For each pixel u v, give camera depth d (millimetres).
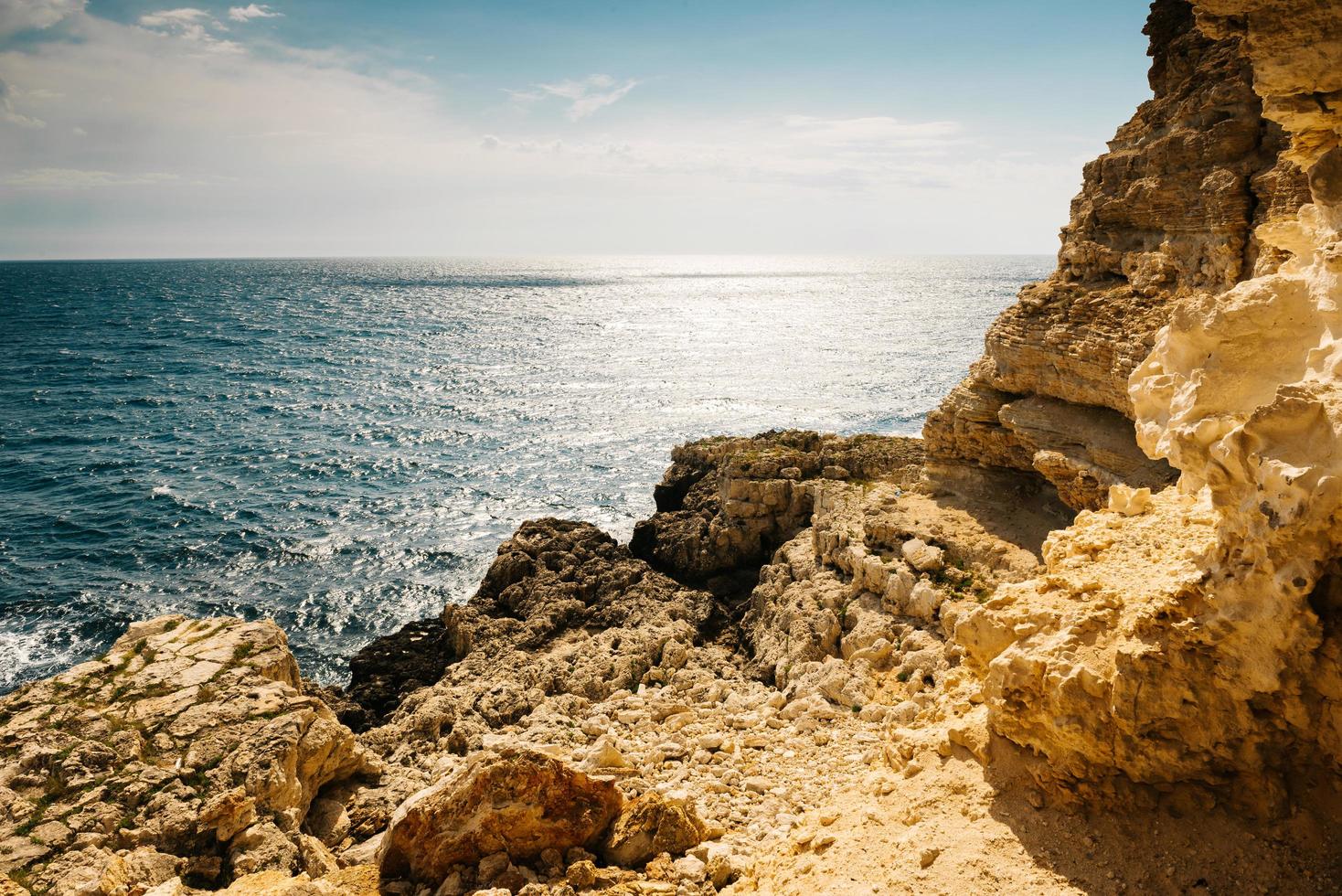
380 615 34281
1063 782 8547
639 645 21922
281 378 84812
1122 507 11023
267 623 15766
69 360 93938
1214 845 7812
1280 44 7758
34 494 48688
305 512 45719
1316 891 7316
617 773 13852
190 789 11781
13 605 34750
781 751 15844
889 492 25719
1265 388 8406
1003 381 22500
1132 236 20672
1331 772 7742
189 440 60688
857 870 8789
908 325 132250
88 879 10227
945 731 10164
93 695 13531
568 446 58312
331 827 13047
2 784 11516
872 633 19516
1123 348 18859
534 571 28547
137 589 36469
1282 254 14227
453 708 18109
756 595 24922
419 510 46062
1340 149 8422
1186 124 19188
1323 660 7402
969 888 8008
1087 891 7707
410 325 134125
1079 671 8156
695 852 10992
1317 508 6918
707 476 33219
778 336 117688
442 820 10977
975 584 19844
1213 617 7617
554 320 145125
